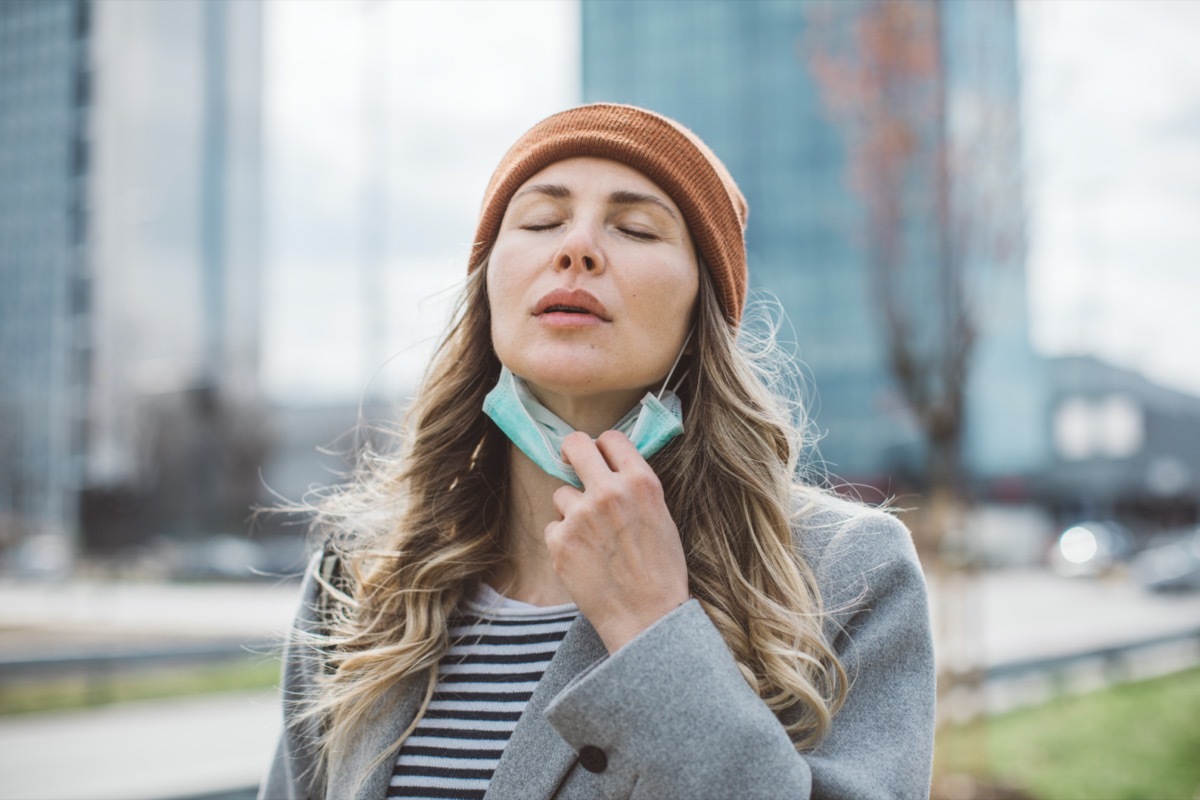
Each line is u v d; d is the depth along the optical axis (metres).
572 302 1.31
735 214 1.49
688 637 1.18
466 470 1.61
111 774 7.06
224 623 16.03
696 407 1.45
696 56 44.84
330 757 1.44
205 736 8.42
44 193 67.31
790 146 42.69
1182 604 21.30
